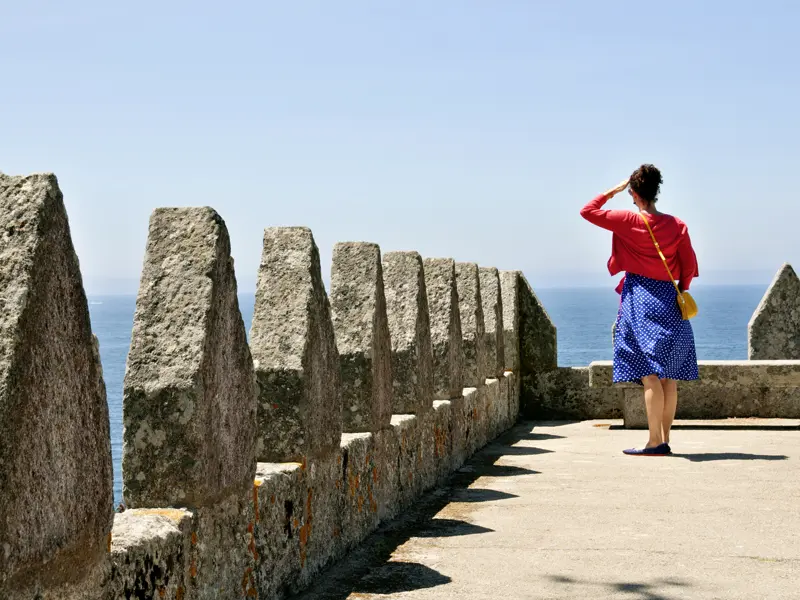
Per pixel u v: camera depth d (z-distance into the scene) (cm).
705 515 706
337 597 510
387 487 705
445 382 942
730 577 545
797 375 1225
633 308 985
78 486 297
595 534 652
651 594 514
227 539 425
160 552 354
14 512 264
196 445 395
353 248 704
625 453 1026
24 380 270
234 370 434
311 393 543
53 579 283
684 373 988
